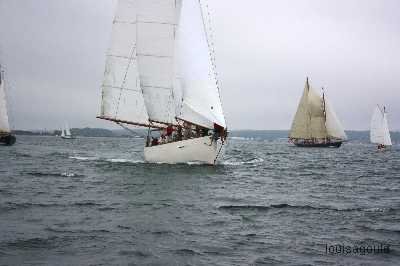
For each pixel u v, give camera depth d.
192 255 13.09
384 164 60.31
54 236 14.63
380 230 16.70
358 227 17.19
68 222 16.78
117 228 15.96
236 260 12.74
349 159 71.69
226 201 23.06
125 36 42.50
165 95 40.88
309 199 24.66
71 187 27.20
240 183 31.47
